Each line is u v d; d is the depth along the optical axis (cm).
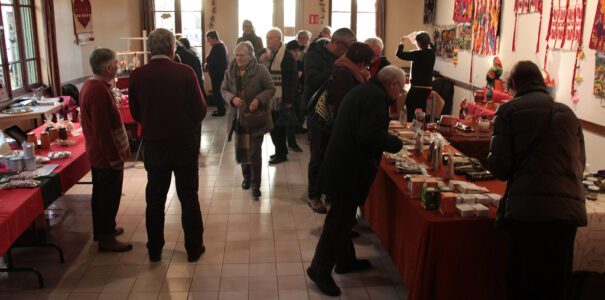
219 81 821
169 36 307
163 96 302
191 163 322
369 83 269
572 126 225
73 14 717
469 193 276
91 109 308
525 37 585
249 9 940
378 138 259
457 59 791
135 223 397
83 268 325
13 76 577
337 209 283
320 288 300
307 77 438
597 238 263
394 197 297
